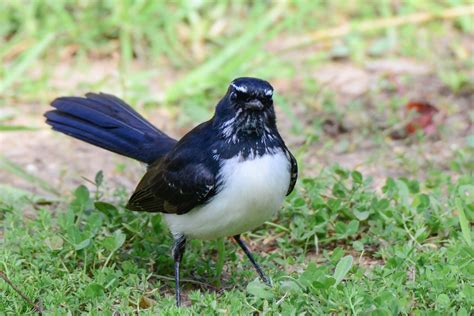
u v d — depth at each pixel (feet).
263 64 56.34
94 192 40.50
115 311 29.32
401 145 47.83
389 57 58.39
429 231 35.09
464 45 59.47
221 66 54.95
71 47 57.82
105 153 48.03
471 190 36.70
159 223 35.42
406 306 27.96
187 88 53.01
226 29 59.93
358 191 37.45
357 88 54.49
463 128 49.19
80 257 32.50
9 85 53.11
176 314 27.96
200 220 30.66
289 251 34.83
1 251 32.17
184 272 33.47
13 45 56.44
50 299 28.96
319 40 60.03
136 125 36.76
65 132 36.94
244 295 29.50
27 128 45.03
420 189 39.50
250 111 29.01
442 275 29.12
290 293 29.19
